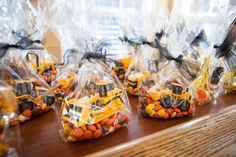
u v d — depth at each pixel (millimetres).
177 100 348
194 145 326
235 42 485
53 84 437
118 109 314
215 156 359
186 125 322
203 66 442
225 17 459
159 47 464
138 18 532
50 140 273
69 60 456
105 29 480
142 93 369
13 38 379
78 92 330
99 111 285
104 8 473
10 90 250
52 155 240
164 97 344
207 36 529
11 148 223
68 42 440
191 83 418
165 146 291
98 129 271
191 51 524
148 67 509
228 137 380
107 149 252
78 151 250
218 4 487
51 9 467
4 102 230
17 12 395
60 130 291
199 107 401
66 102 303
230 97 470
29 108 323
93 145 263
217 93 459
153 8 527
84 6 372
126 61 589
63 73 457
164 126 319
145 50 529
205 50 505
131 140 274
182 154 311
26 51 422
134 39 539
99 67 366
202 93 411
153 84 393
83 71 356
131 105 409
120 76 564
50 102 363
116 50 577
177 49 429
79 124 265
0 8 367
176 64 420
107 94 316
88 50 363
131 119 345
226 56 476
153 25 520
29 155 239
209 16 529
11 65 367
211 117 358
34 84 353
